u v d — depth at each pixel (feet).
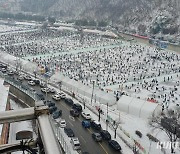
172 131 172.96
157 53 485.56
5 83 222.69
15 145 27.58
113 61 412.36
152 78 329.31
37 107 27.35
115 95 257.75
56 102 228.43
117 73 344.90
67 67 364.17
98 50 496.23
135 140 165.07
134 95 262.47
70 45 537.24
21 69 336.29
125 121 200.13
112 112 216.13
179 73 357.41
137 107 210.59
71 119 195.72
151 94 268.00
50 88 256.52
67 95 246.68
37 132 27.17
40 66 334.85
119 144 162.40
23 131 153.99
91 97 242.78
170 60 433.48
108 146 161.07
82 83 277.03
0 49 479.00
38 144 26.20
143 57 450.30
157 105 209.15
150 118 198.70
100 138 165.58
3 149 27.17
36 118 26.84
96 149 157.28
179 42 583.99
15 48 490.90
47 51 472.85
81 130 180.14
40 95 229.04
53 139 23.50
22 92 206.90
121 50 503.61
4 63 371.15
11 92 220.84
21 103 209.05
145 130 186.39
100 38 629.10
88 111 212.84
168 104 239.50
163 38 650.43
